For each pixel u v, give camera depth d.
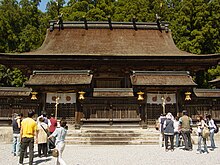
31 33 41.94
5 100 22.69
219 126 21.81
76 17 40.06
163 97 22.58
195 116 22.23
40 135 13.43
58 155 10.17
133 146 18.03
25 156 13.38
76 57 26.11
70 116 22.05
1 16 41.97
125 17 40.88
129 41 31.12
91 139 19.31
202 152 15.28
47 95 22.30
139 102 22.28
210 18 37.25
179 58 26.34
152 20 41.19
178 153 14.90
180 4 45.47
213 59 26.25
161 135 18.50
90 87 23.06
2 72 40.22
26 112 21.92
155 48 29.78
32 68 27.31
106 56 26.14
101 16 39.88
